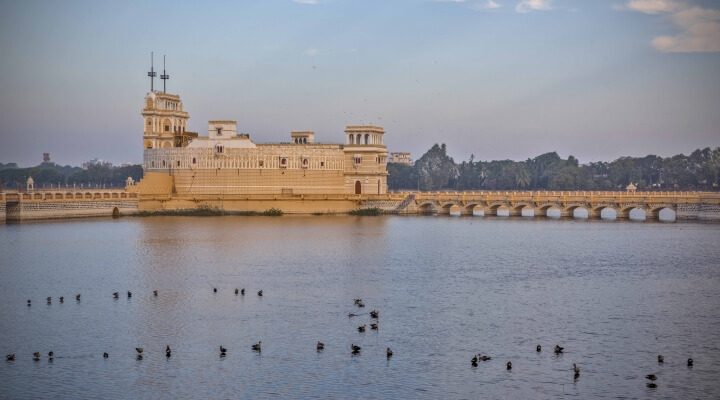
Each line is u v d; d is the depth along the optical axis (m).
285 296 112.88
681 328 96.44
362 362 83.19
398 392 75.31
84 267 136.88
